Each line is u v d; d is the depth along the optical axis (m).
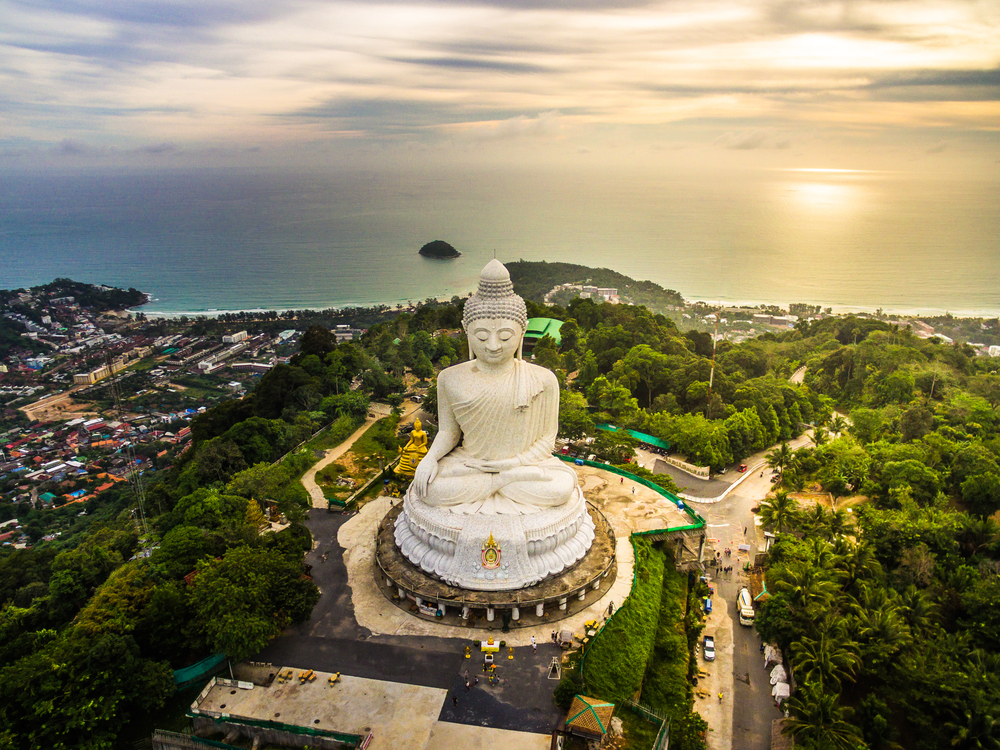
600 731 37.09
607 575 52.06
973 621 47.69
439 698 41.03
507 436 49.66
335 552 56.69
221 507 59.66
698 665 50.41
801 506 71.31
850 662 42.66
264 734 39.06
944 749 39.25
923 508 66.56
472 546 46.81
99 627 43.00
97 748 37.38
